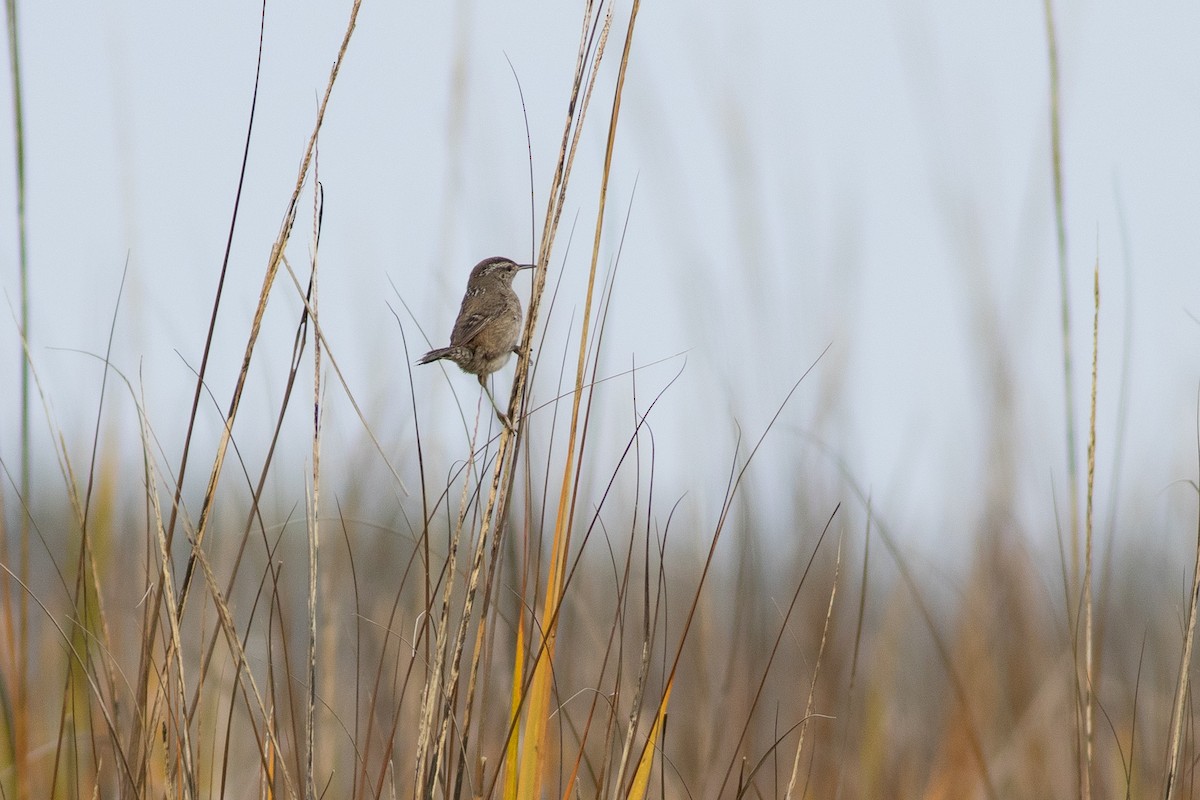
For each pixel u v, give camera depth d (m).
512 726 6.59
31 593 6.82
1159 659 9.91
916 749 10.81
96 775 6.67
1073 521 7.85
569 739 8.63
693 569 9.35
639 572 9.20
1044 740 10.21
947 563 11.06
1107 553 8.09
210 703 8.27
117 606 8.29
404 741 7.97
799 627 9.95
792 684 10.41
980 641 10.40
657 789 8.41
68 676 6.79
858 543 10.22
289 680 6.81
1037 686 10.66
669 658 9.60
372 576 8.24
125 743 7.47
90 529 8.38
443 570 6.88
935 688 11.45
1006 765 10.00
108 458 8.62
